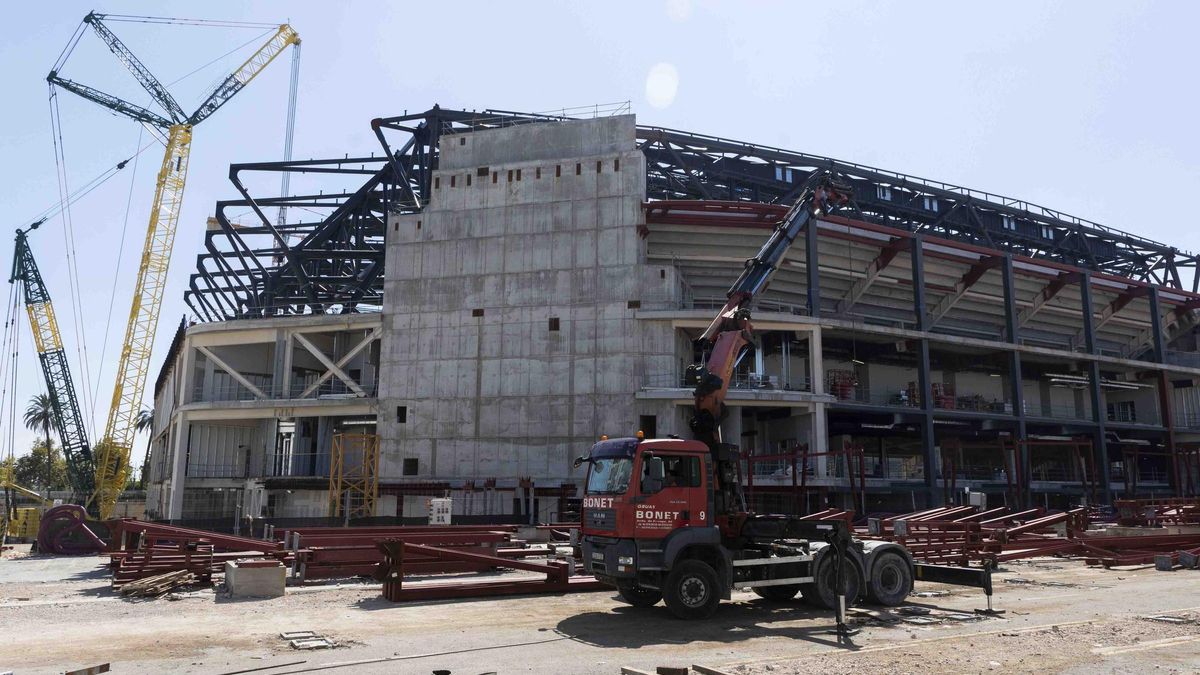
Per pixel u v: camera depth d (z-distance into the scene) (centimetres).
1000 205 6975
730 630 1496
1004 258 5881
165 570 2230
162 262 7944
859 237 5397
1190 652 1227
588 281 5200
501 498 4984
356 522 4753
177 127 8162
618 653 1281
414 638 1426
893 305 6147
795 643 1362
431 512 4181
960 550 2692
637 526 1596
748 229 5306
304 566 2294
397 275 5466
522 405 5097
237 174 6450
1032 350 5903
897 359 6066
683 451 1662
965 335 6425
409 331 5362
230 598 1988
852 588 1738
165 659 1251
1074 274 6309
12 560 3459
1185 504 4262
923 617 1625
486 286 5331
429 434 5166
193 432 5909
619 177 5316
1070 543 2875
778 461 5122
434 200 5547
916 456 6356
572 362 5097
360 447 5300
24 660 1259
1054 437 5959
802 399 4897
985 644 1304
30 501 8362
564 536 3394
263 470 5441
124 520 3034
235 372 5647
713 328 2184
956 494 5422
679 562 1622
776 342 5441
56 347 8650
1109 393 7569
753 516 1794
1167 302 7006
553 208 5362
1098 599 1900
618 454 1675
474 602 1909
